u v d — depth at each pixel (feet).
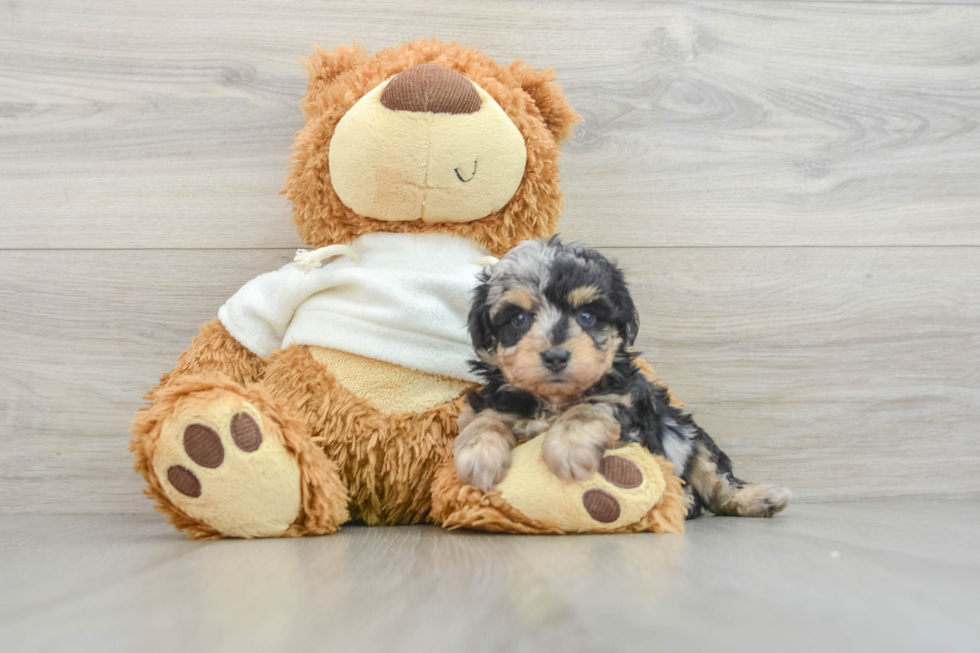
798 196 8.33
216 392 5.19
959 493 8.32
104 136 7.85
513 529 5.25
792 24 8.37
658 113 8.22
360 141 6.12
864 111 8.43
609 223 8.17
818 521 6.13
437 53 6.66
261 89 7.97
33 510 7.66
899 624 2.64
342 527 6.09
